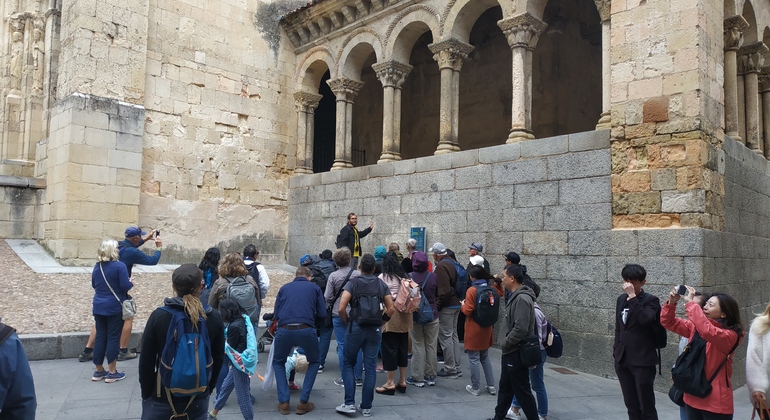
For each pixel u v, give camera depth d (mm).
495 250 11594
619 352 5922
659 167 9312
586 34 17531
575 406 7680
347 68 16922
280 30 18719
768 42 13430
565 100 16656
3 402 3236
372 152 21438
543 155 10930
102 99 14453
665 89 9375
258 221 17828
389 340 7656
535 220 10938
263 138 18109
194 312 4129
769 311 4680
